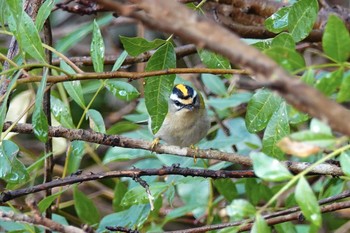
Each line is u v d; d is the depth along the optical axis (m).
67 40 12.51
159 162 12.99
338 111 4.16
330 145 5.56
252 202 11.47
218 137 13.15
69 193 16.09
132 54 8.84
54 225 6.61
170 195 10.99
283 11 8.69
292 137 5.56
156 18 4.29
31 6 10.03
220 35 4.15
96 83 12.92
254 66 4.15
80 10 11.95
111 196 15.41
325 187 12.09
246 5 13.19
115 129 12.98
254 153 6.03
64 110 10.44
